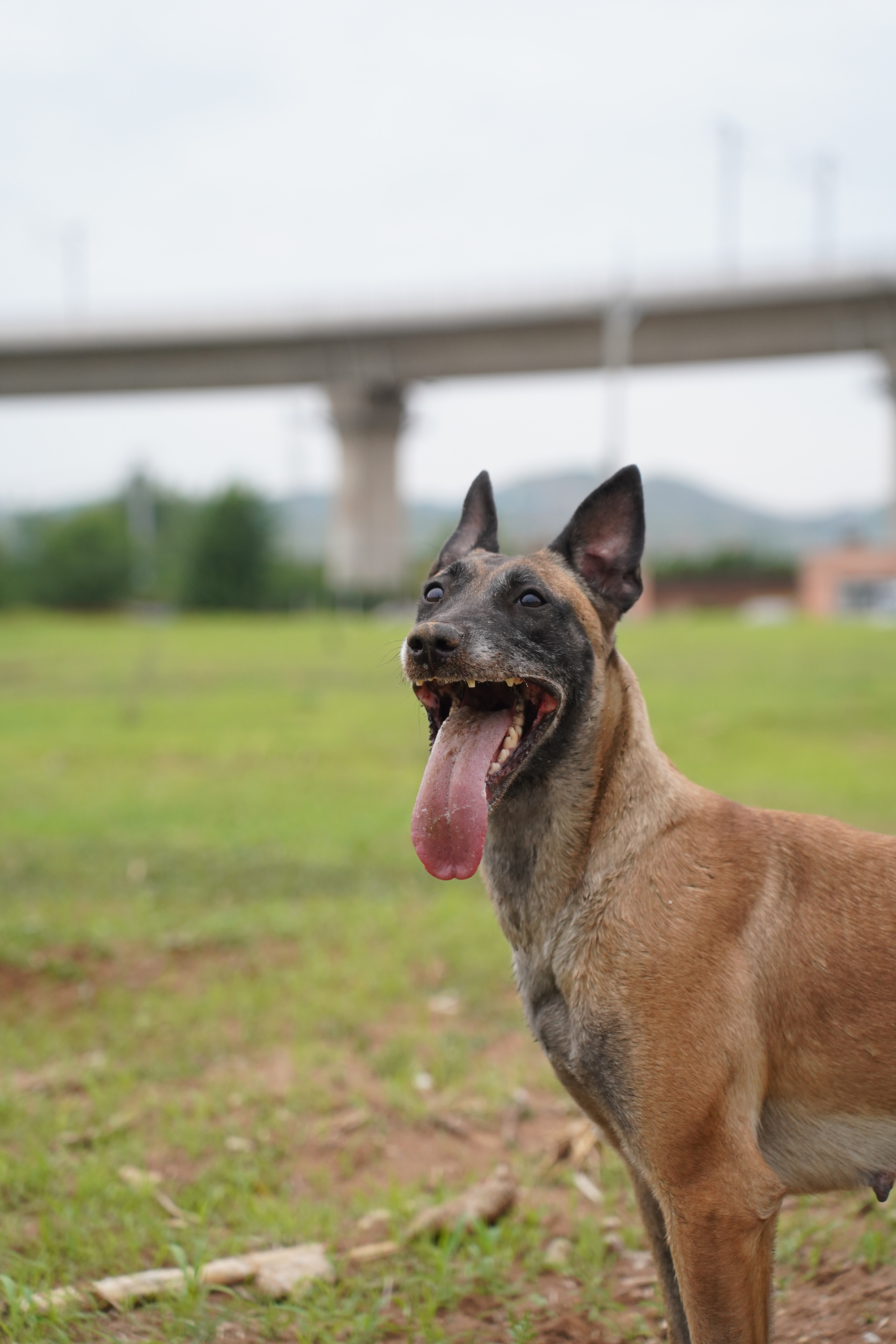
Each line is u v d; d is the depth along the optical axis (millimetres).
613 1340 3561
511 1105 5059
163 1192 4379
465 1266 3891
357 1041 5730
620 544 3713
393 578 67625
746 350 60750
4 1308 3633
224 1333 3480
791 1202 4434
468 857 3174
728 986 3053
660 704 17109
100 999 6207
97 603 67125
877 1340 3410
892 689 18547
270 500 66875
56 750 14289
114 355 67125
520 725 3367
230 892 8133
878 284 56281
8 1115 4926
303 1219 4141
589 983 3148
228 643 33344
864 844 3303
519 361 64250
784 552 67750
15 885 8211
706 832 3283
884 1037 3066
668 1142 3004
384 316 62500
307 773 12797
